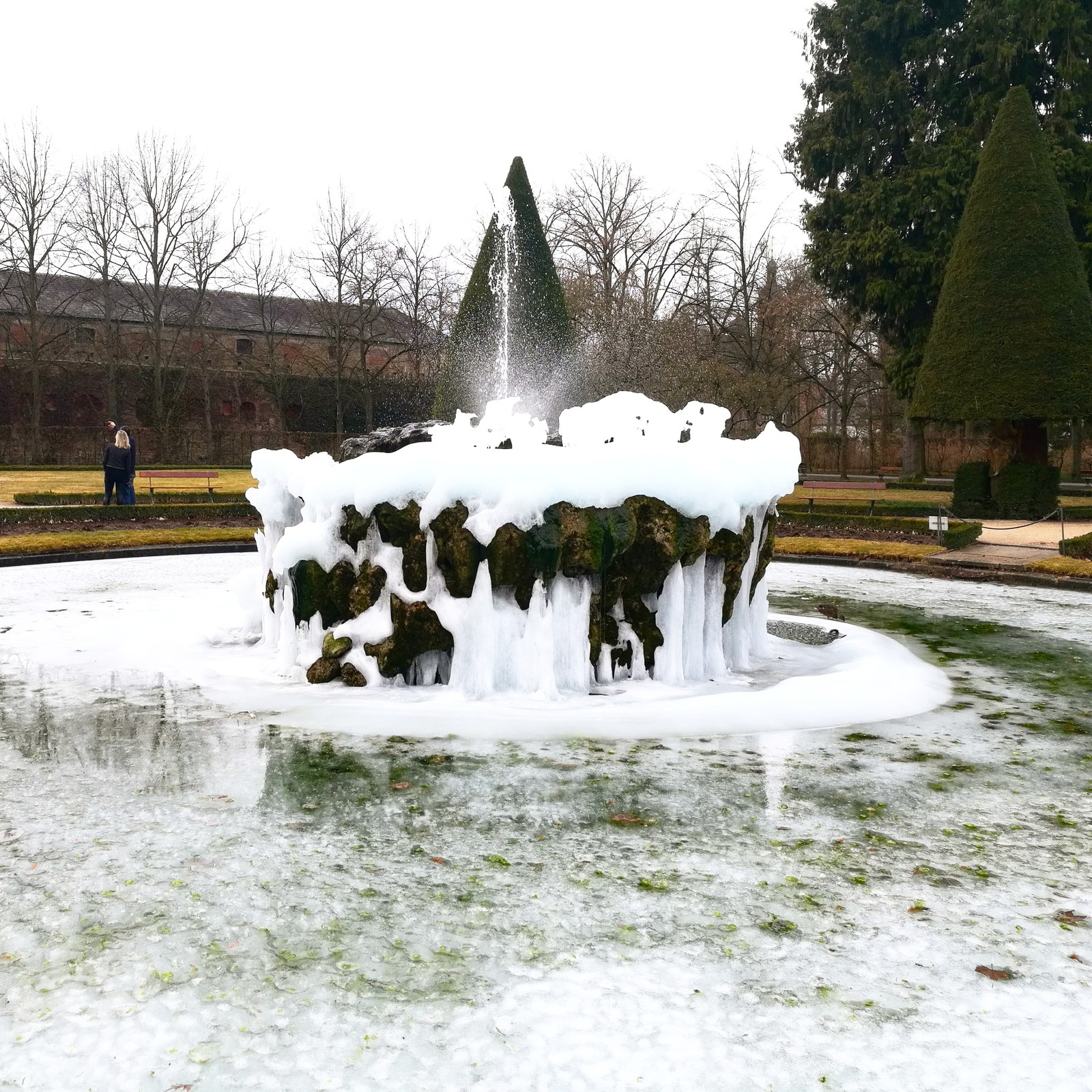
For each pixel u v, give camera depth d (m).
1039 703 5.87
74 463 47.06
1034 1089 2.10
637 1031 2.31
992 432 21.67
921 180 25.34
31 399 49.94
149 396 52.31
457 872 3.22
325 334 55.28
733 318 40.47
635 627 6.03
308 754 4.55
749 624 6.86
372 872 3.21
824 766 4.48
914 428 39.16
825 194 27.75
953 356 20.30
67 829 3.56
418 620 5.71
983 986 2.53
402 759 4.48
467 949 2.70
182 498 22.36
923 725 5.31
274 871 3.21
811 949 2.72
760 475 6.51
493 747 4.69
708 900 3.03
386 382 53.91
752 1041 2.27
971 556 13.62
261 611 7.47
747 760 4.57
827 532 18.06
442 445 5.89
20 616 8.59
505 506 5.50
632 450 5.88
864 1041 2.28
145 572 12.27
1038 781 4.32
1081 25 23.95
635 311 28.50
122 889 3.05
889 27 26.45
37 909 2.90
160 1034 2.28
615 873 3.23
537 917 2.89
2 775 4.21
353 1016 2.36
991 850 3.49
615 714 5.26
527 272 13.86
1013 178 19.73
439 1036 2.28
